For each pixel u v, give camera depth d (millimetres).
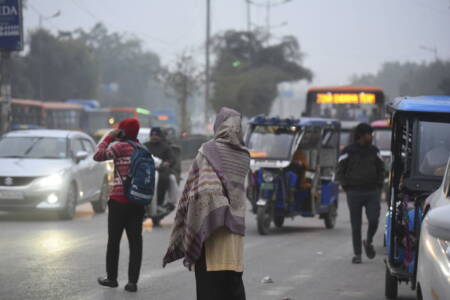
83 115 124250
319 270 21297
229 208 11672
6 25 49906
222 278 11828
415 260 14492
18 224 31844
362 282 19484
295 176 31906
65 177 33375
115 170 17703
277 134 32281
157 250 24531
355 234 22688
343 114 67438
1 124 51000
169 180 32094
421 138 16859
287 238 29406
